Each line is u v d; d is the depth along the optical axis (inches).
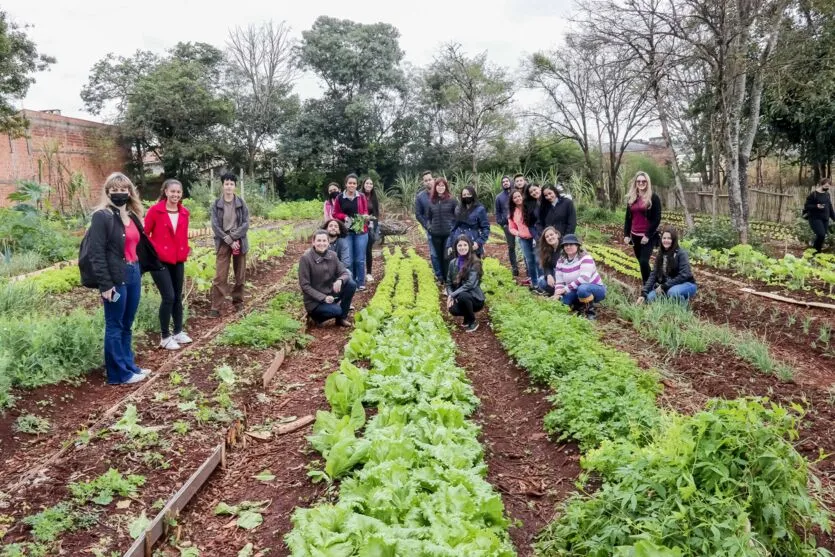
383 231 818.8
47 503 168.2
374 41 1445.6
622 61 651.5
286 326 332.5
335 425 209.6
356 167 1469.0
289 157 1473.9
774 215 944.9
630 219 434.6
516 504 179.5
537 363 265.7
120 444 200.1
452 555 127.0
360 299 443.2
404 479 164.2
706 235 625.3
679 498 137.4
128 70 1434.5
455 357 315.0
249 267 562.9
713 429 144.6
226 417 229.3
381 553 129.3
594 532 146.1
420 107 1475.1
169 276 314.3
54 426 224.1
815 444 203.9
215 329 350.6
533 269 464.4
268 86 1502.2
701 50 597.3
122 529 160.9
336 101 1450.5
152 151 1416.1
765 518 137.1
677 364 290.5
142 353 309.9
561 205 432.5
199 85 1390.3
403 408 217.6
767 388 255.9
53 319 297.3
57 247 591.8
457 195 1196.5
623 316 376.5
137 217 277.6
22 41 838.5
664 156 1626.5
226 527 169.0
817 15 677.3
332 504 170.9
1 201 957.8
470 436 203.5
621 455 163.8
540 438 221.5
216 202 391.5
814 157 902.4
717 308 407.5
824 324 355.6
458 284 372.5
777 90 636.1
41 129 1091.3
